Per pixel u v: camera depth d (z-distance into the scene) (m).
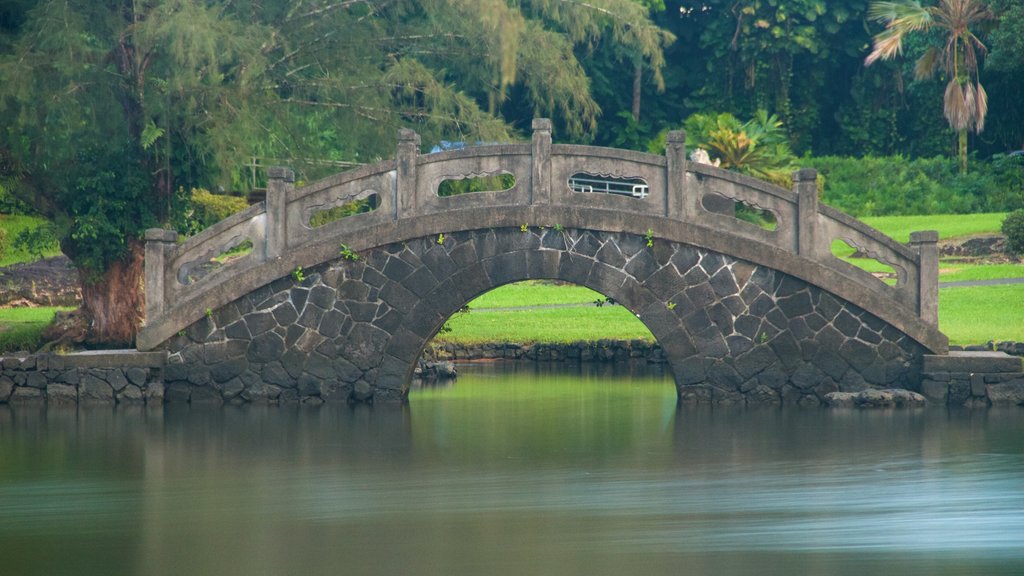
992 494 20.48
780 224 32.00
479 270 32.44
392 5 47.22
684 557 16.78
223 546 17.55
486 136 47.62
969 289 48.88
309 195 32.91
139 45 38.12
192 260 33.25
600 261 32.16
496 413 31.30
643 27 48.91
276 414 31.02
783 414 30.31
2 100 36.28
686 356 32.22
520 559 16.75
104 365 33.03
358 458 24.45
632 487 21.34
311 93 45.09
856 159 92.38
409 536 18.02
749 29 92.19
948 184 83.19
